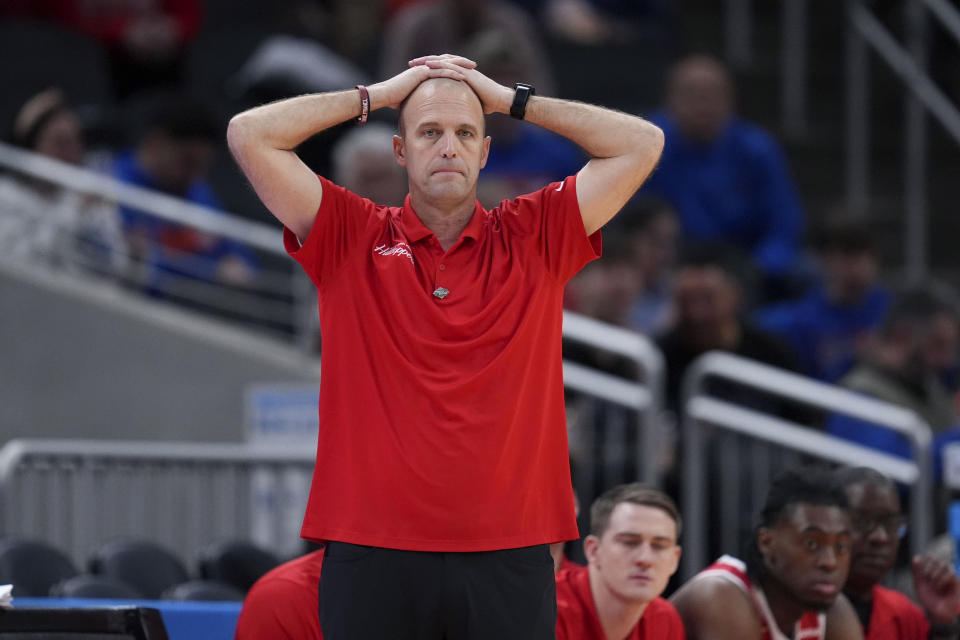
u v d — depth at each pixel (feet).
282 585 52.65
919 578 57.21
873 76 134.82
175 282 98.63
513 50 114.11
